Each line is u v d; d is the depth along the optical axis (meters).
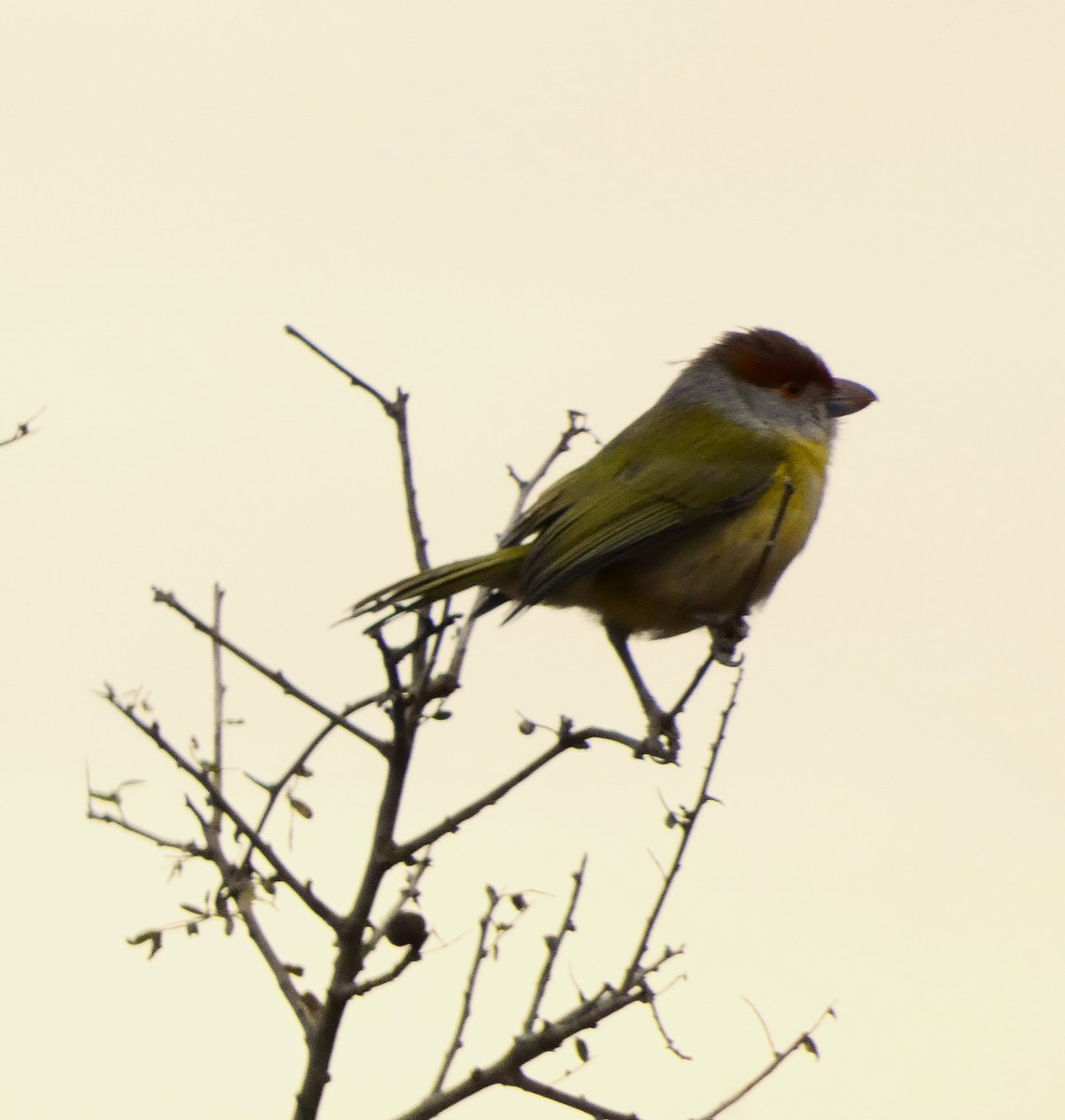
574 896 7.24
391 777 7.35
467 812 7.43
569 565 11.03
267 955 7.28
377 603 9.45
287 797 7.53
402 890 7.34
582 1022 7.07
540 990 7.20
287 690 7.48
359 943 7.20
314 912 7.20
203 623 7.57
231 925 7.30
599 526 11.34
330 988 7.15
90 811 7.39
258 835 7.22
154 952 7.24
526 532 11.80
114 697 7.39
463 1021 7.28
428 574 10.02
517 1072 7.13
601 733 7.82
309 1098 7.07
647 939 7.14
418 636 7.35
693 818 7.18
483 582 10.79
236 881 7.34
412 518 8.40
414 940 7.21
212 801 7.29
